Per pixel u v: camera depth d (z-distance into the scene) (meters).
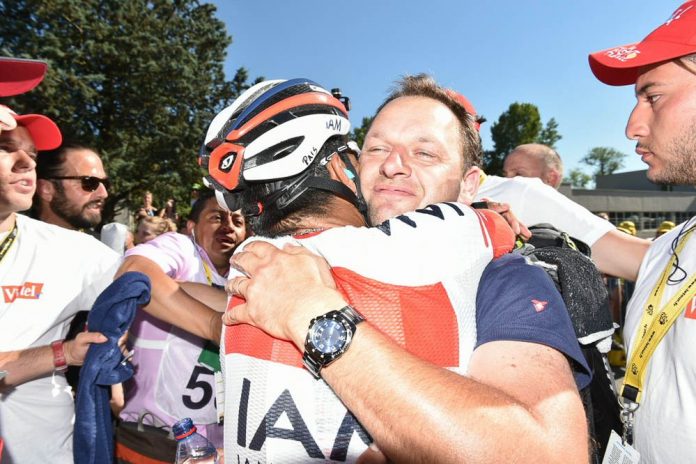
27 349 1.96
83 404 1.76
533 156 3.43
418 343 0.86
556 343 0.84
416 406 0.75
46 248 2.24
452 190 1.22
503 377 0.81
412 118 1.22
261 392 0.93
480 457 0.72
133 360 2.43
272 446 0.90
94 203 2.93
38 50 24.77
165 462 2.38
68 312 2.28
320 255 0.98
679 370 1.43
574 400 0.80
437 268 0.90
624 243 2.03
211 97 30.67
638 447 1.56
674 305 1.49
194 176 27.95
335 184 1.11
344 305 0.85
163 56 27.81
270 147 1.06
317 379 0.89
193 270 2.55
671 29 1.50
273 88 1.14
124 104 27.47
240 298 1.06
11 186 2.04
